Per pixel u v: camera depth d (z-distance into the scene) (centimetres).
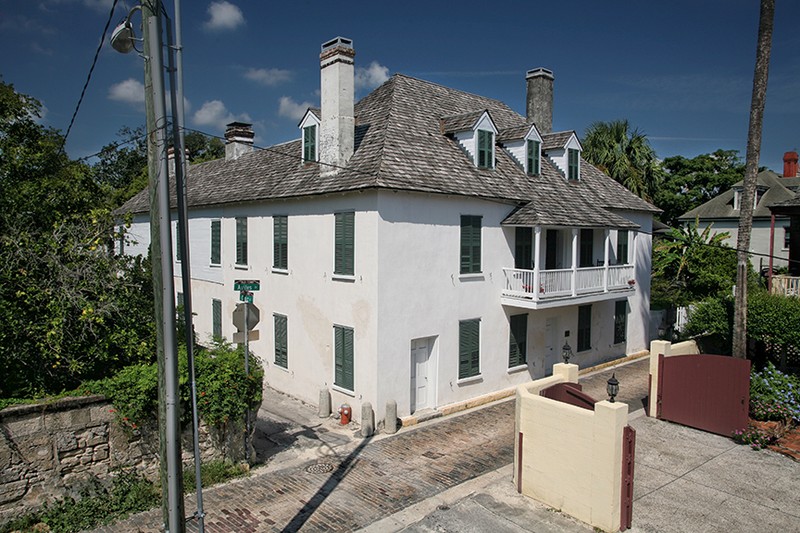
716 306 1714
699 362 1373
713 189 4584
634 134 3231
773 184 3650
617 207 2084
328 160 1584
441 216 1536
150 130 711
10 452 903
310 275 1650
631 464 905
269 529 923
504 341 1733
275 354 1841
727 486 1061
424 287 1505
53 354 1038
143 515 950
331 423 1495
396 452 1277
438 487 1087
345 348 1520
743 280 1435
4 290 1036
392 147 1541
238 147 2567
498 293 1703
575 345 1995
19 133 1630
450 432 1413
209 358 1166
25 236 1097
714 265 2767
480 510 984
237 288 1126
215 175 2480
